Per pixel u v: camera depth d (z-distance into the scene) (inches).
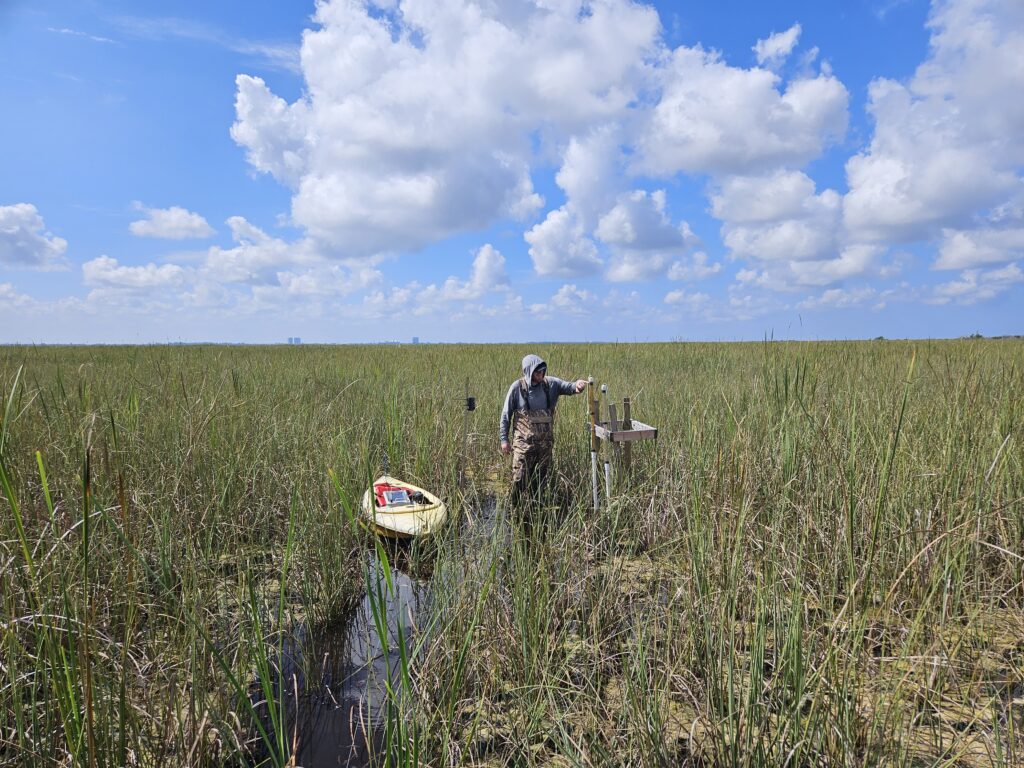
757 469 207.8
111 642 113.1
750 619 137.9
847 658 106.3
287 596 183.9
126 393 342.6
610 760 103.3
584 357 613.0
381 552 95.5
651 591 173.2
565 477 285.1
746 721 106.5
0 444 90.2
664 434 295.7
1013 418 219.0
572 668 139.6
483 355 700.7
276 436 284.7
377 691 139.0
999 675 129.8
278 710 132.1
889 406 235.0
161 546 163.2
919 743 107.7
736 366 507.2
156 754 109.0
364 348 1074.7
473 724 115.0
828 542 173.9
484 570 161.8
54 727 109.9
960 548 154.3
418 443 304.5
